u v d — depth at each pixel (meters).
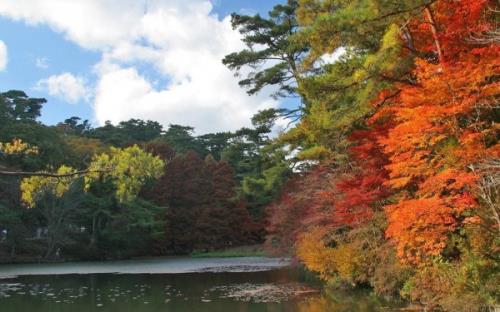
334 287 20.03
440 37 12.45
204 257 51.59
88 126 90.69
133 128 84.44
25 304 18.00
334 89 14.31
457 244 13.01
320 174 21.98
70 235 46.69
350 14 12.20
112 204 48.28
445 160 10.25
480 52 10.70
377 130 14.16
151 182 54.66
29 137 40.91
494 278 10.95
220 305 17.11
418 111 10.18
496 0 12.25
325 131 16.09
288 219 28.61
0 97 44.34
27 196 10.36
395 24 12.83
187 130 85.56
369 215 16.16
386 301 15.46
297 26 25.83
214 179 58.91
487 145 11.61
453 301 11.41
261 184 32.28
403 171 11.12
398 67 13.44
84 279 27.64
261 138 30.25
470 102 9.91
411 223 10.82
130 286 23.67
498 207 10.52
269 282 24.34
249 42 26.59
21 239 42.94
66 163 42.72
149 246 54.69
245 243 57.44
